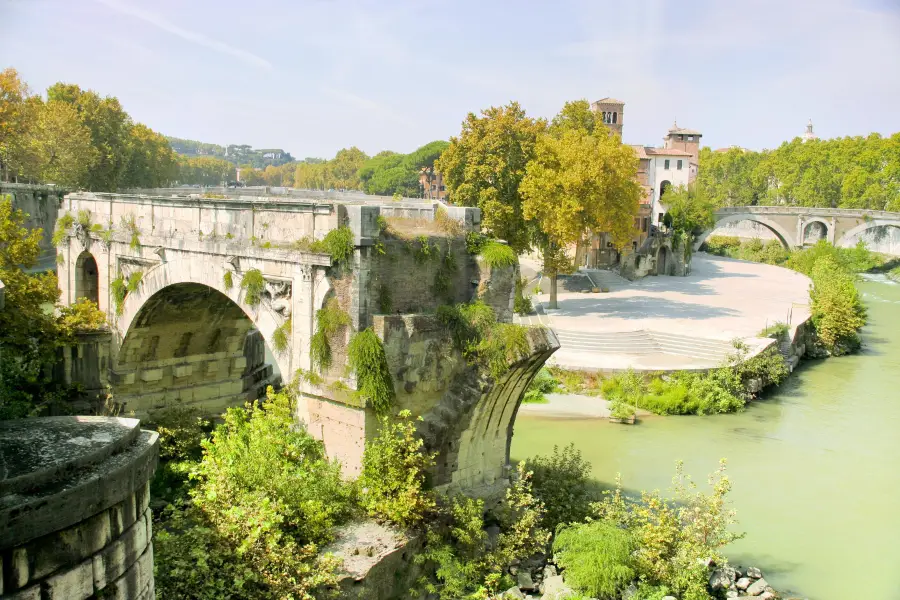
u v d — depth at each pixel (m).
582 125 79.19
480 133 54.50
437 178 147.12
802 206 127.81
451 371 23.12
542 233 58.19
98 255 31.56
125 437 11.08
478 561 21.11
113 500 10.18
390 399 20.95
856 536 26.61
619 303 65.25
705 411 41.38
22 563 9.05
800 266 101.56
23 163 68.00
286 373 22.83
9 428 11.31
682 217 95.75
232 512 16.84
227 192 54.06
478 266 24.23
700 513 21.80
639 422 39.56
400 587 19.31
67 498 9.40
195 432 26.48
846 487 31.00
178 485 23.80
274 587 16.20
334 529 19.50
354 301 20.67
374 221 20.94
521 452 34.00
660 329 52.72
